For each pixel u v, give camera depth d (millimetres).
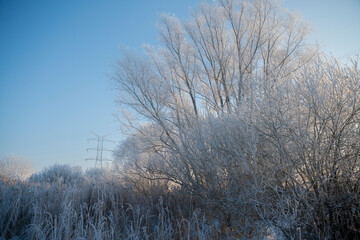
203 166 4020
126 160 6746
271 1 9391
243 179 3441
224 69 8859
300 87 3080
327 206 2549
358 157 2732
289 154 3020
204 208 3742
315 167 2793
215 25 9500
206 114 4684
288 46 9281
